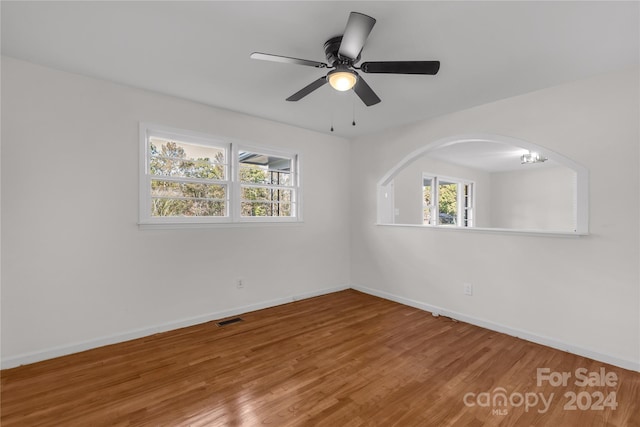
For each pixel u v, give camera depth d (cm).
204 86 264
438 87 258
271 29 180
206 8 161
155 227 281
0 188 216
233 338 271
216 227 319
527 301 270
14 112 220
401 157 378
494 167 670
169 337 273
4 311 217
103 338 254
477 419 167
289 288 381
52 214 234
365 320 317
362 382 202
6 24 175
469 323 309
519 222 705
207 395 187
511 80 244
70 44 198
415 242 363
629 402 182
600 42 190
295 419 166
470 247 310
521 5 156
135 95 269
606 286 229
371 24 142
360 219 436
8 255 218
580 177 241
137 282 272
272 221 365
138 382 201
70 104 240
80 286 245
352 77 183
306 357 236
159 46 201
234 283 332
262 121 352
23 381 201
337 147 435
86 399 182
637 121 217
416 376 209
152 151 287
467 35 183
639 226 216
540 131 262
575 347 242
